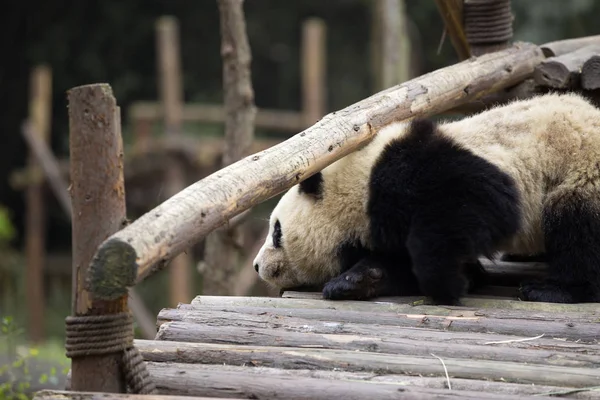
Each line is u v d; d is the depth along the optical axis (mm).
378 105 6738
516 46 8500
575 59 8008
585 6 22516
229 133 9578
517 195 6191
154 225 4328
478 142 6461
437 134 6445
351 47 31938
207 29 31422
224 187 4977
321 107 20078
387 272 6480
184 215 4547
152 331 16016
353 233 6570
